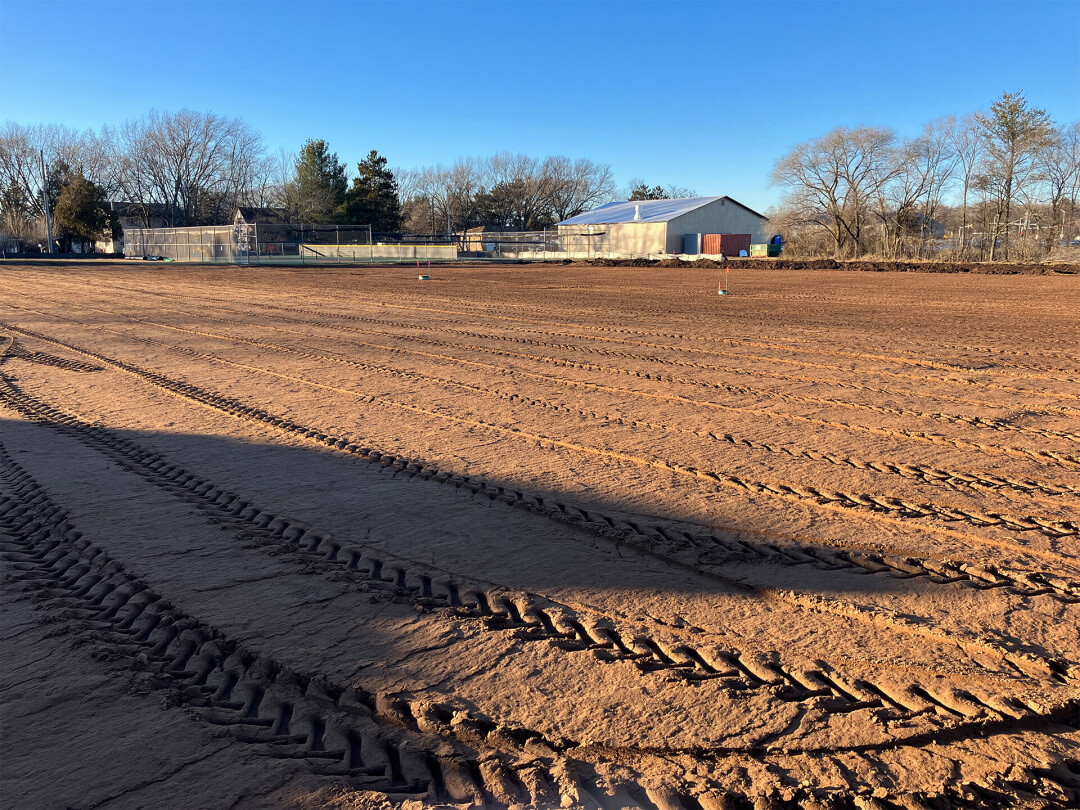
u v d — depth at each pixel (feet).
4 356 42.65
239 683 11.53
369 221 308.60
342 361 40.04
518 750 10.00
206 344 46.88
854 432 25.12
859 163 185.68
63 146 288.92
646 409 28.63
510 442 24.27
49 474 21.53
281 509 18.65
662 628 12.98
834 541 16.39
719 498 19.04
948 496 19.04
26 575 15.42
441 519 17.92
